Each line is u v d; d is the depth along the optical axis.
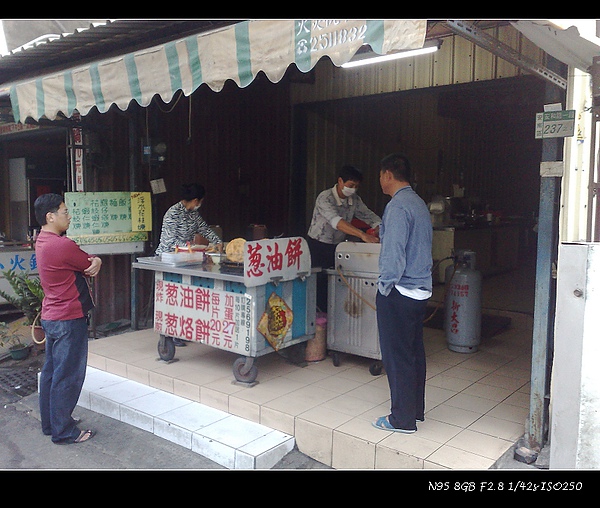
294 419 3.44
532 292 7.20
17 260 7.36
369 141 8.26
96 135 5.77
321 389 3.93
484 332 5.34
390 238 3.04
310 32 2.71
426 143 9.30
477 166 11.09
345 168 4.56
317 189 7.65
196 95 6.43
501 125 11.34
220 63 3.14
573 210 2.92
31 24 5.50
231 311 4.03
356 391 3.88
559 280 2.49
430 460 2.88
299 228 7.59
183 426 3.62
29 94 4.39
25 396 4.66
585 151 2.96
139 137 5.94
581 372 2.44
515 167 12.14
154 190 5.86
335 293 4.35
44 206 3.57
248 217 7.11
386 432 3.21
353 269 4.22
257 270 3.85
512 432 3.22
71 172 5.89
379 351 4.14
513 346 4.97
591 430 2.47
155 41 4.93
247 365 3.99
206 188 6.61
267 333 4.01
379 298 3.18
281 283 4.11
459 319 4.71
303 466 3.28
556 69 2.88
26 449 3.68
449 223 7.92
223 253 4.56
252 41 2.97
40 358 5.55
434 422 3.36
